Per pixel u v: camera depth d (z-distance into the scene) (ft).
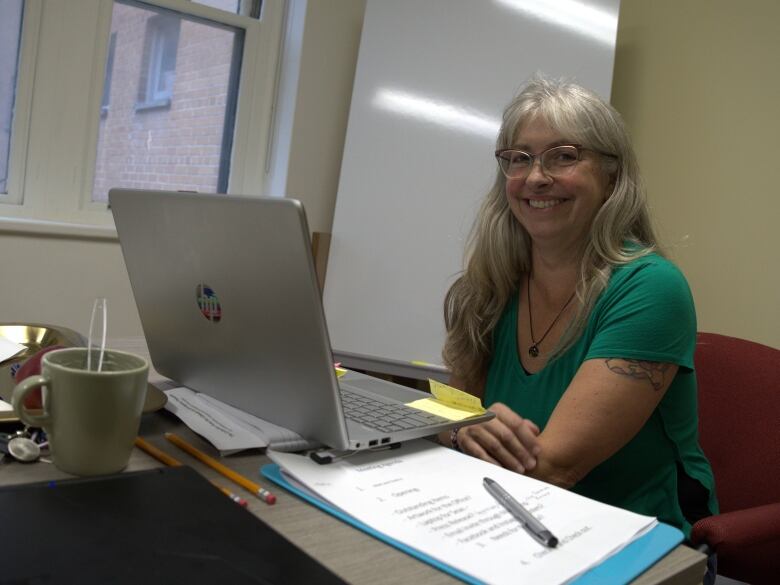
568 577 1.76
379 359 7.68
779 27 6.15
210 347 2.71
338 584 1.57
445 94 7.52
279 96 8.29
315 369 2.28
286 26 8.21
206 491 1.94
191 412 2.71
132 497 1.85
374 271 7.77
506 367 3.98
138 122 7.57
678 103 6.81
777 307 6.11
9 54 6.72
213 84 8.07
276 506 2.08
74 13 6.88
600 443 3.11
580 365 3.55
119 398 2.06
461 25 7.50
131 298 7.29
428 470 2.41
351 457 2.45
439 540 1.90
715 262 6.51
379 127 7.81
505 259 4.02
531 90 3.98
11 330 3.63
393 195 7.72
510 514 2.10
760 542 3.00
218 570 1.55
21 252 6.60
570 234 3.73
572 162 3.70
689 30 6.75
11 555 1.50
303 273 2.13
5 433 2.34
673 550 2.03
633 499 3.51
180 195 2.44
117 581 1.45
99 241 7.01
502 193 4.09
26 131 6.85
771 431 4.09
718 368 4.35
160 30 7.54
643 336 3.28
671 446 3.58
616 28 6.66
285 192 8.15
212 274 2.48
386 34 7.81
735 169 6.40
